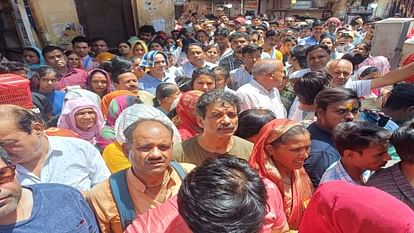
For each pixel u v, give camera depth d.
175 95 2.75
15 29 6.42
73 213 1.21
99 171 1.84
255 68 2.85
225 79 3.43
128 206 1.30
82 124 2.19
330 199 0.91
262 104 2.77
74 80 4.29
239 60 4.84
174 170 1.46
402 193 1.23
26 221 1.10
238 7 19.75
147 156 1.26
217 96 1.75
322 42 5.45
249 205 0.74
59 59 4.20
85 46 5.39
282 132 1.46
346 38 6.19
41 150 1.59
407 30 3.93
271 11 19.58
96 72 3.49
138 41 5.24
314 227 0.96
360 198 0.85
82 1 7.08
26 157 1.50
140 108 1.96
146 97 3.33
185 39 6.35
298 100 2.65
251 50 3.81
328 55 3.28
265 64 2.77
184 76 4.12
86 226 1.24
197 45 4.68
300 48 3.90
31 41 6.31
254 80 2.88
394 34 4.05
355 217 0.82
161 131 1.31
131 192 1.33
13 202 1.00
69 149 1.73
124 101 2.58
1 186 0.97
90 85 3.48
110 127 2.39
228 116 1.74
